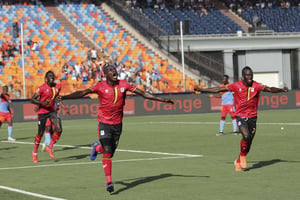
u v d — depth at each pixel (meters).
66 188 27.28
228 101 57.66
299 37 144.12
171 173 31.55
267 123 73.31
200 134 59.62
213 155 40.19
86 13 141.38
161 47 134.50
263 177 29.33
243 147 31.55
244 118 31.80
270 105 107.56
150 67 126.31
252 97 31.55
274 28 156.00
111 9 144.75
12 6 135.50
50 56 122.06
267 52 142.88
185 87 117.31
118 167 34.81
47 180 30.09
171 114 103.88
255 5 162.00
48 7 140.75
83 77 115.19
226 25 147.62
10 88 104.31
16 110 95.75
